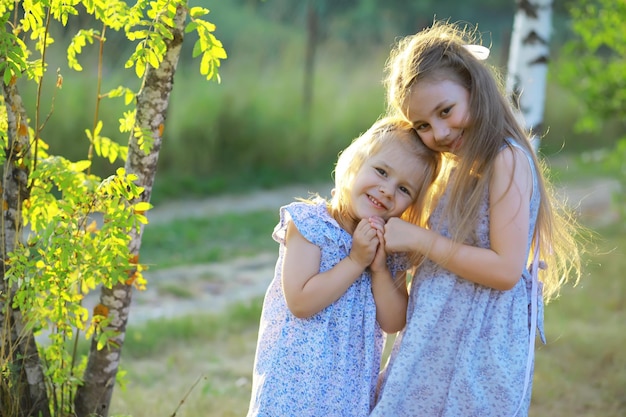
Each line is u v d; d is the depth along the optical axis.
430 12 21.97
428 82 2.49
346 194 2.70
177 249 8.33
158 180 10.93
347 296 2.66
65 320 3.00
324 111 12.91
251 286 7.31
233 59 13.14
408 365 2.58
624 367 5.02
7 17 2.80
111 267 2.81
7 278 2.91
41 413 3.01
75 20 10.62
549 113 15.11
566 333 5.62
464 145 2.53
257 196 11.14
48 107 9.91
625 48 7.29
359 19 21.11
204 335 5.79
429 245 2.55
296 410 2.58
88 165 3.08
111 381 3.13
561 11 18.66
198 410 4.32
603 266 7.30
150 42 2.71
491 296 2.59
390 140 2.64
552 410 4.48
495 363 2.55
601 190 11.73
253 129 12.04
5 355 2.96
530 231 2.59
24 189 2.96
